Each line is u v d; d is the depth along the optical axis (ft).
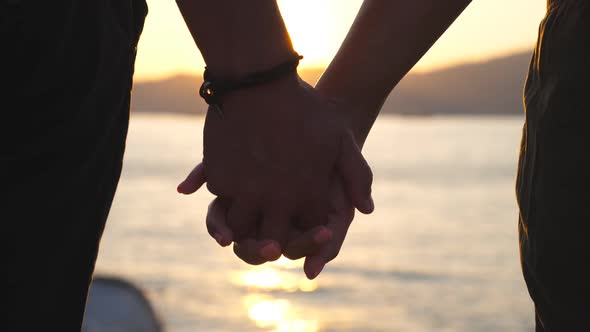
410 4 4.63
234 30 4.09
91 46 3.50
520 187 4.14
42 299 3.58
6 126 3.40
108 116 3.67
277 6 4.15
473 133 501.97
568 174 3.78
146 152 345.31
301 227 4.45
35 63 3.34
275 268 85.05
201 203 148.87
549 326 4.02
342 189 4.55
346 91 4.70
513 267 83.46
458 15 4.70
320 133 4.28
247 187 4.29
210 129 4.30
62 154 3.52
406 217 132.46
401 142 439.22
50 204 3.53
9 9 3.23
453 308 62.64
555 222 3.84
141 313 13.93
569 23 3.84
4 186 3.43
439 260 89.25
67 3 3.36
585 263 3.77
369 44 4.68
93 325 13.61
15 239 3.45
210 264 84.07
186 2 4.08
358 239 107.14
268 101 4.18
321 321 59.41
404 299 67.41
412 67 4.76
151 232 109.40
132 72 3.86
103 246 96.32
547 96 3.90
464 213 137.18
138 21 3.91
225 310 61.41
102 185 3.77
